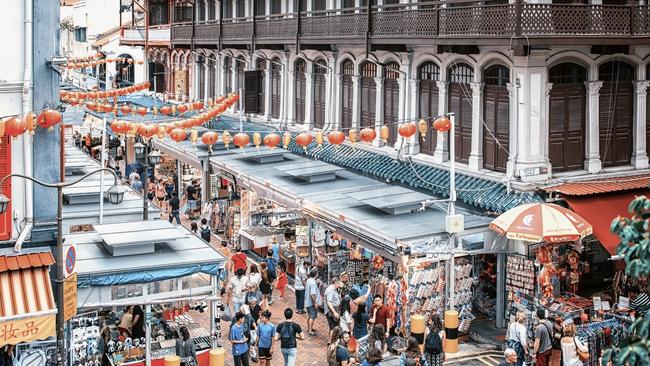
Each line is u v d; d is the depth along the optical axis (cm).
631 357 855
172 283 1803
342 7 3169
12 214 1722
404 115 2731
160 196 3912
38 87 1750
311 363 2081
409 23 2536
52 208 1762
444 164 2531
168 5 5272
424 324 1970
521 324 1912
